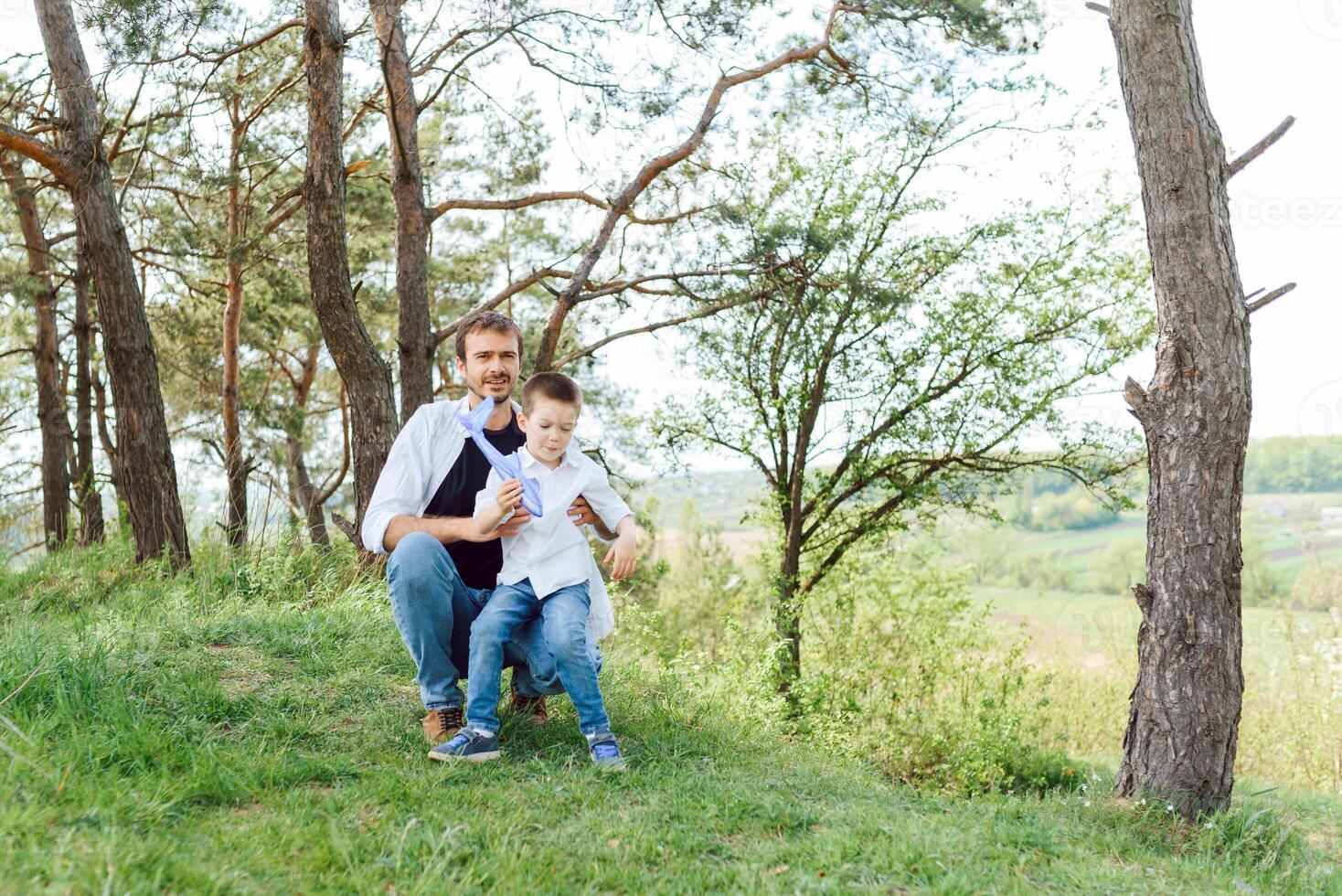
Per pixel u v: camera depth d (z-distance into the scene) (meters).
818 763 4.73
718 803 3.46
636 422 13.90
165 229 14.26
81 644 4.43
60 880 2.26
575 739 4.07
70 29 10.21
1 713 3.49
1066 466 12.58
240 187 14.93
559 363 12.65
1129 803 4.60
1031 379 12.37
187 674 4.27
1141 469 12.48
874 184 12.70
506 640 3.73
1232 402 4.62
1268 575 18.30
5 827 2.50
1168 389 4.71
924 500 13.00
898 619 11.17
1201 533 4.60
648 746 4.18
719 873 2.85
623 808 3.35
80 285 16.36
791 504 13.24
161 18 9.41
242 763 3.36
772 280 11.89
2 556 10.51
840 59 12.12
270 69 13.81
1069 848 3.56
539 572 3.76
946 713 10.30
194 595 6.86
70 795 2.83
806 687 9.86
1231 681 4.59
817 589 12.55
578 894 2.66
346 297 9.72
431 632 3.76
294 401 22.00
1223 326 4.66
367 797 3.20
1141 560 23.80
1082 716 12.10
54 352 16.00
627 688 5.46
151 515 10.21
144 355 10.45
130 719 3.62
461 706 3.90
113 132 13.01
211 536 8.66
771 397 13.05
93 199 10.26
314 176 9.56
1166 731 4.59
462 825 3.01
